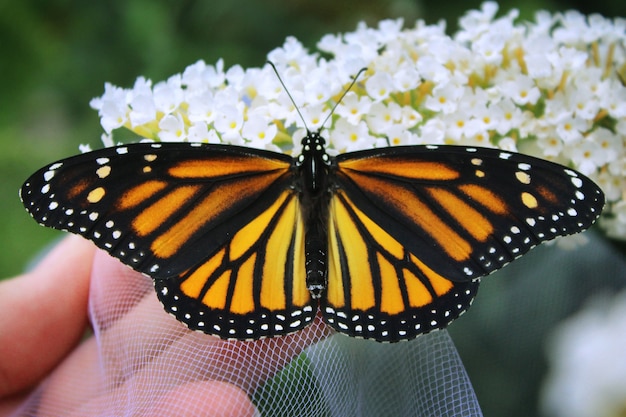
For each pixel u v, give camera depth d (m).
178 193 0.25
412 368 0.27
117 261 0.27
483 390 0.30
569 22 0.29
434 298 0.25
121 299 0.27
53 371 0.29
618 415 0.23
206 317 0.25
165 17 0.53
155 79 0.51
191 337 0.26
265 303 0.25
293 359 0.26
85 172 0.24
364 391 0.28
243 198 0.25
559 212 0.24
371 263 0.25
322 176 0.25
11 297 0.28
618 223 0.29
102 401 0.27
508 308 0.31
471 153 0.24
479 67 0.28
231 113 0.26
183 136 0.26
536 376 0.30
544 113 0.28
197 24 0.53
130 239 0.24
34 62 0.61
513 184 0.24
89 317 0.29
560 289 0.30
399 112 0.27
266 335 0.25
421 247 0.25
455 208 0.25
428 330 0.24
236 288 0.25
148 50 0.52
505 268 0.31
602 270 0.30
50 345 0.29
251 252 0.25
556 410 0.25
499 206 0.24
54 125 0.57
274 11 0.52
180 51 0.51
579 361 0.24
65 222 0.24
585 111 0.27
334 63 0.27
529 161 0.24
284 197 0.25
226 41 0.52
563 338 0.26
